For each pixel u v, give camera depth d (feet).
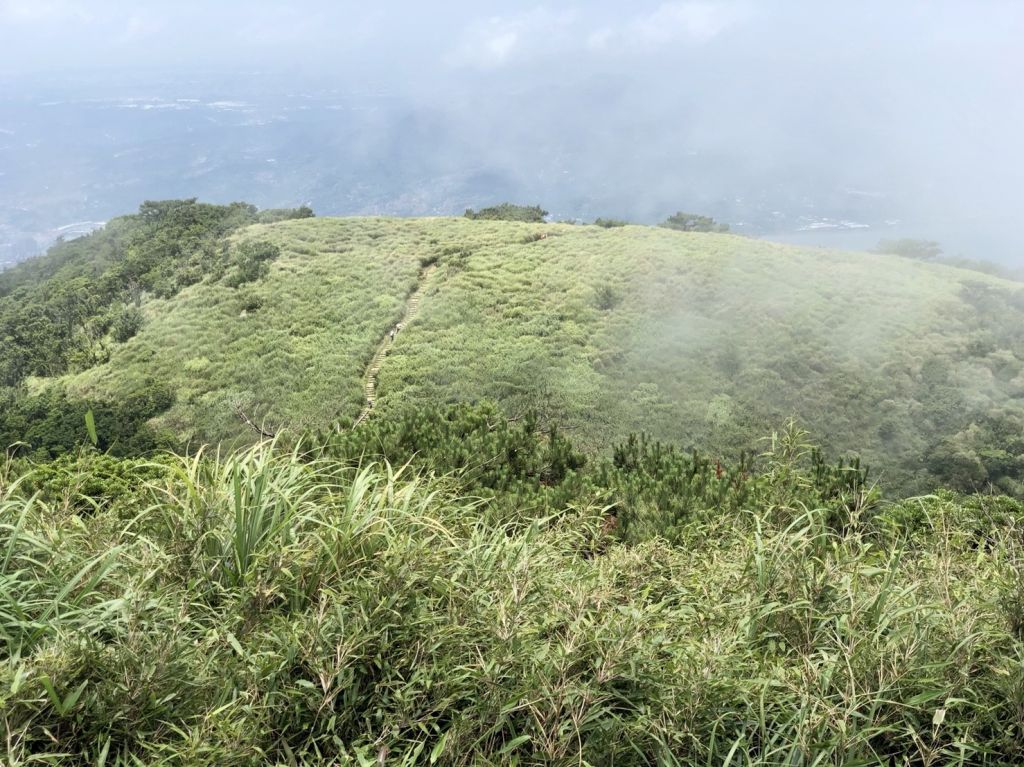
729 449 110.52
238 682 7.98
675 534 18.48
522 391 123.85
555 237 206.18
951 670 8.71
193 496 11.84
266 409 115.96
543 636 9.52
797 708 8.07
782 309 154.20
